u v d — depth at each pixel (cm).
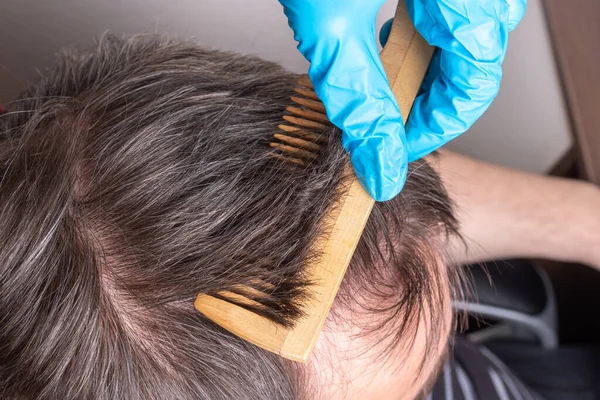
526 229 77
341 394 44
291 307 35
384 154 38
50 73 53
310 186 37
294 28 40
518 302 78
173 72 43
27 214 37
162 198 37
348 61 39
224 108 40
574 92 83
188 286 36
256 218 36
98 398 37
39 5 75
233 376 38
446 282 51
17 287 36
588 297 99
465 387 75
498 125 100
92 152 39
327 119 41
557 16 87
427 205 46
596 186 79
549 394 82
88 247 37
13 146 42
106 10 77
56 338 36
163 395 38
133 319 37
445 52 42
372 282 40
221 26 80
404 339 43
